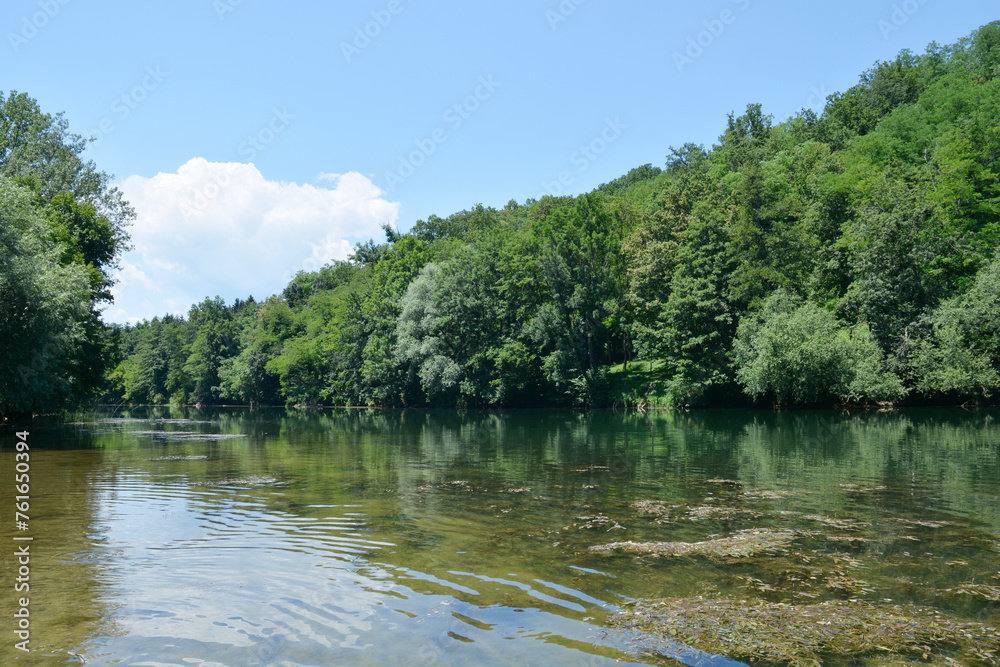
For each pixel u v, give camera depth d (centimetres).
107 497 1433
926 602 720
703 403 5253
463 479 1709
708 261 5138
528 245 6444
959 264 4581
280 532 1068
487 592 747
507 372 6266
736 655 578
